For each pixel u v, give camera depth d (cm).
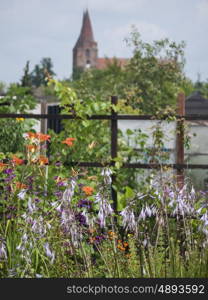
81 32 17450
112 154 753
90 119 770
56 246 514
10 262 504
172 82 1543
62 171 730
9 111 848
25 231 470
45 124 1010
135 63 1550
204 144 965
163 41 1541
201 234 474
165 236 598
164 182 487
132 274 482
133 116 747
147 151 853
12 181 609
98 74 3048
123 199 710
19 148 822
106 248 537
